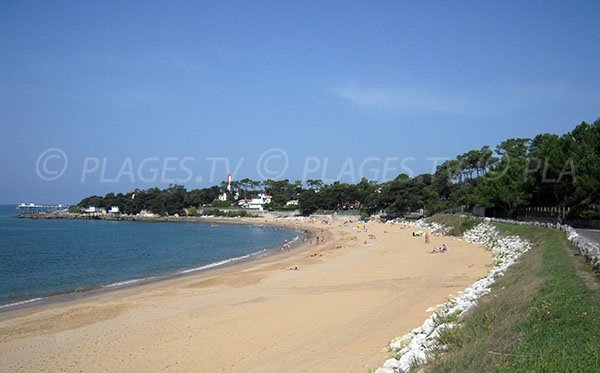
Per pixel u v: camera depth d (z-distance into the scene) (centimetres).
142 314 2156
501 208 6769
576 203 4612
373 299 2241
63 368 1449
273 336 1686
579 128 5272
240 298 2484
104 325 1970
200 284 3056
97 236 8994
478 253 4234
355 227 10362
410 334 1423
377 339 1500
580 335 939
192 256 5372
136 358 1517
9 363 1507
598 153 4769
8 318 2155
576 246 2330
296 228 12169
